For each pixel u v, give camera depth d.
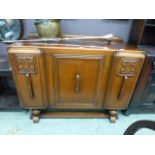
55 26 1.12
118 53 1.01
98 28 1.42
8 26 1.32
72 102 1.24
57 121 1.36
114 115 1.36
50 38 1.13
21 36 1.38
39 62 1.00
